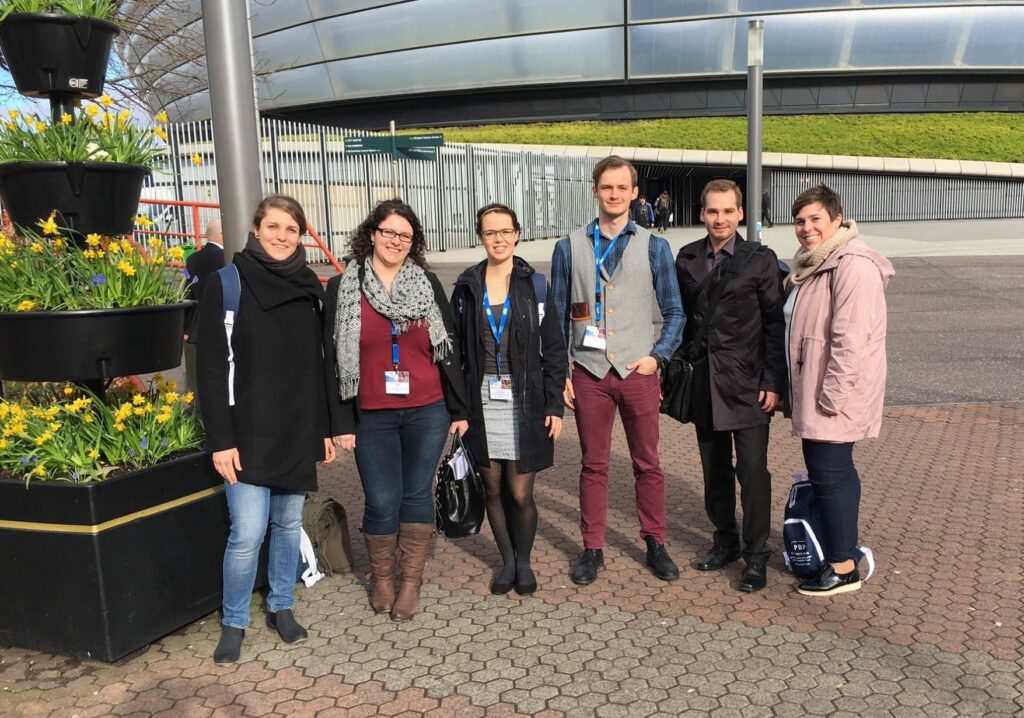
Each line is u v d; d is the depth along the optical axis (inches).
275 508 142.5
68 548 129.1
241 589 136.1
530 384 154.0
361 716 118.9
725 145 1427.2
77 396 145.6
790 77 1556.3
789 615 148.7
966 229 1122.0
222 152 167.0
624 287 162.2
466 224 1020.5
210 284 130.2
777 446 267.4
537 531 197.6
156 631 137.1
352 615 153.6
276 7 1747.0
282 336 134.0
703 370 163.2
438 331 146.6
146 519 134.3
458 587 165.9
